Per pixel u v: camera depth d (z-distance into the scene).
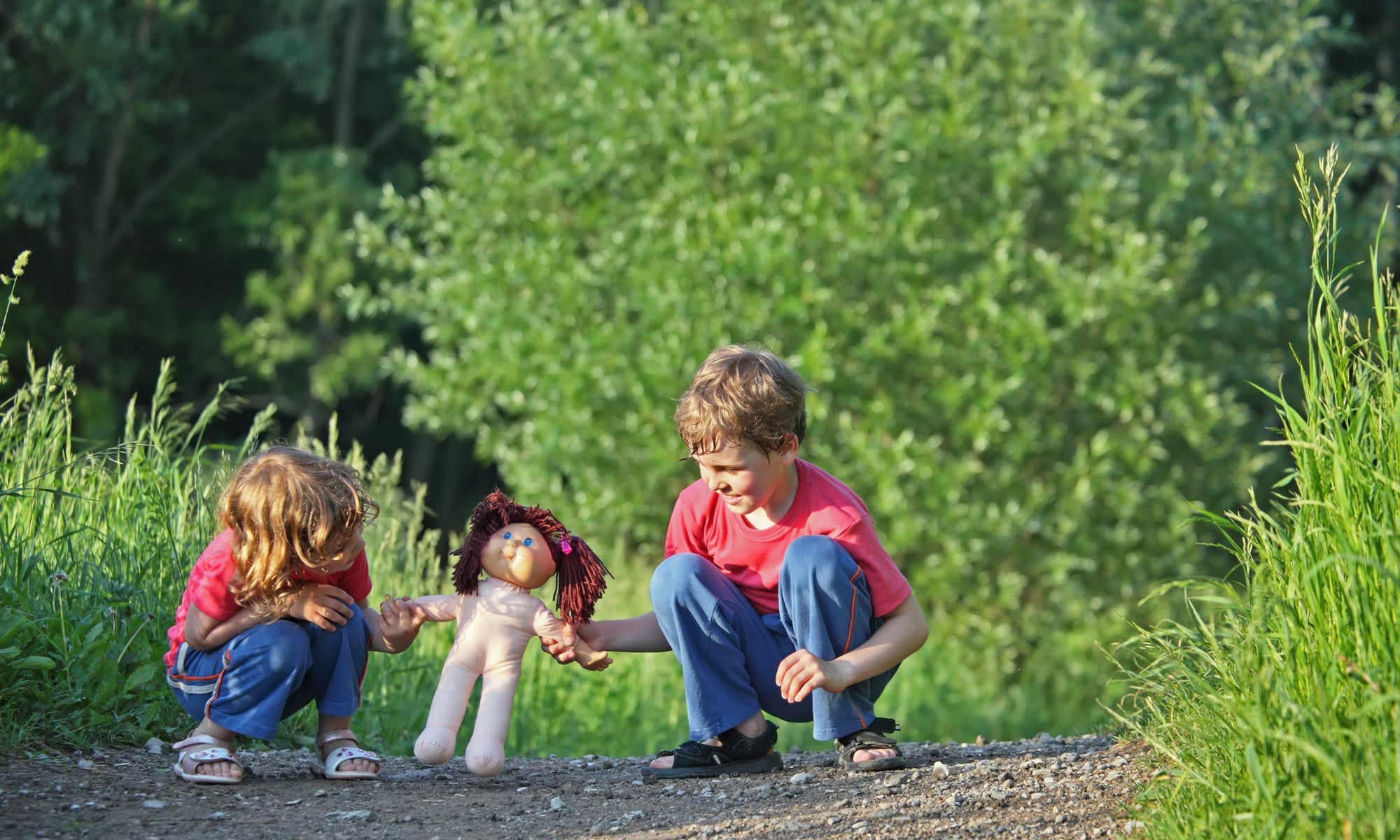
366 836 7.63
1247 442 36.72
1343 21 39.62
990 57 33.81
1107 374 32.41
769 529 8.93
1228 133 35.38
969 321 31.44
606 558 33.00
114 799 8.13
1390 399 7.23
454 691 9.00
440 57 35.41
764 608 9.12
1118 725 10.94
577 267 32.88
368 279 52.81
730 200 32.25
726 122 32.09
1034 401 32.50
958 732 27.92
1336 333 7.66
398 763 10.27
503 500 9.02
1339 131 38.81
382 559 15.38
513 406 34.38
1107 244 33.12
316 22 55.53
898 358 31.55
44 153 40.19
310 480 8.11
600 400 32.50
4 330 11.04
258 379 54.94
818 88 33.94
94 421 46.34
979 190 33.97
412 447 60.97
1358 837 5.85
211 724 8.67
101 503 11.87
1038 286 33.62
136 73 50.28
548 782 9.24
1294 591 7.12
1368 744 6.09
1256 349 36.62
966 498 31.84
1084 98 31.55
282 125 57.22
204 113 55.38
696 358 30.34
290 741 11.05
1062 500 31.53
